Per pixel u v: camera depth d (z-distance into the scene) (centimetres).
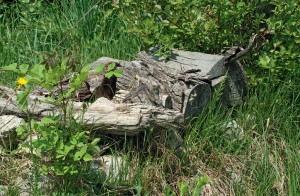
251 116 581
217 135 553
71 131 479
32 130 504
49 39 717
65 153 455
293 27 588
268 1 605
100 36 692
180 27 592
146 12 604
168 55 577
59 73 457
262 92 595
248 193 529
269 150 559
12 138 507
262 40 611
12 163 492
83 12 723
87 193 483
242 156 551
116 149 512
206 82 556
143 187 501
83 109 488
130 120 491
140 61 573
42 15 747
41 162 484
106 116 497
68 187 475
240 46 621
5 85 607
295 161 548
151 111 495
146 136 516
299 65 610
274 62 588
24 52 687
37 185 466
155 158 519
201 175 525
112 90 556
